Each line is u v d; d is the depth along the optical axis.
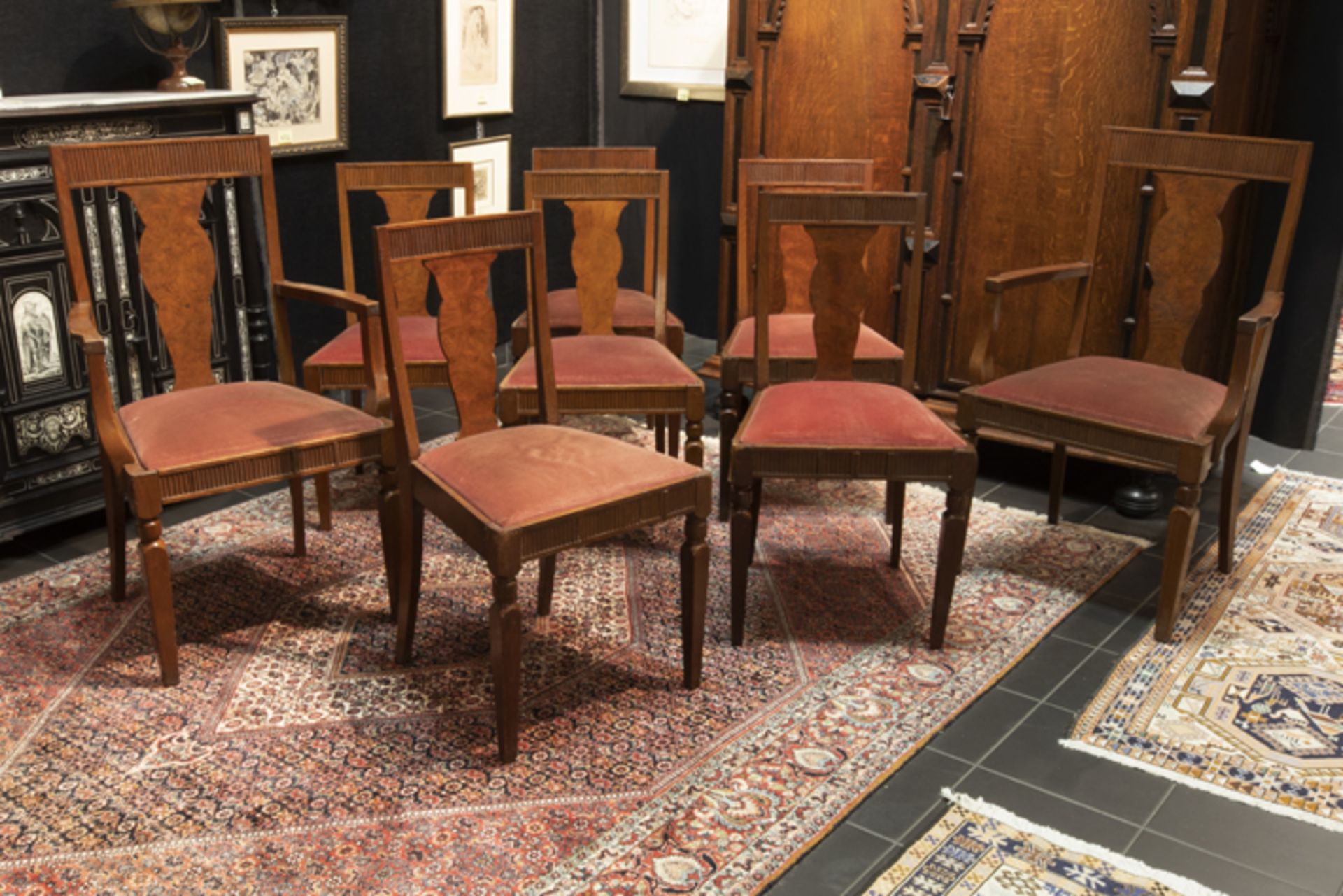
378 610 3.13
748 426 2.90
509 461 2.52
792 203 3.10
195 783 2.38
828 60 4.25
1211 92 3.49
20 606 3.11
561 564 3.42
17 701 2.67
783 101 4.39
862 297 3.12
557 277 5.97
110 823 2.26
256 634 2.99
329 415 2.87
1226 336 4.02
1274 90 4.00
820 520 3.79
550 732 2.57
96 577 3.30
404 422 2.64
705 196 5.74
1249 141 3.21
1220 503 3.49
